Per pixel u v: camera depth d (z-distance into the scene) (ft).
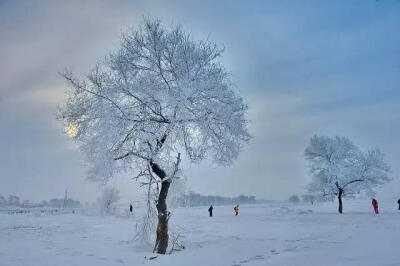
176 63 53.67
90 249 53.83
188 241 62.13
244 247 50.88
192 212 197.57
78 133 54.60
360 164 152.56
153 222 55.57
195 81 52.80
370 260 32.78
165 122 52.90
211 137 52.95
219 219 124.06
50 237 73.51
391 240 48.34
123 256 47.42
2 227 104.01
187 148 53.42
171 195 62.08
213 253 47.26
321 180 154.30
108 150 52.29
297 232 72.95
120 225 109.29
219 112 53.06
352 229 71.72
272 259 40.27
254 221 110.11
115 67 54.34
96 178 53.72
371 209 168.25
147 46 54.49
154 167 53.67
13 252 50.55
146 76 53.47
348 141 156.87
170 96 51.42
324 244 50.47
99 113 52.54
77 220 136.67
